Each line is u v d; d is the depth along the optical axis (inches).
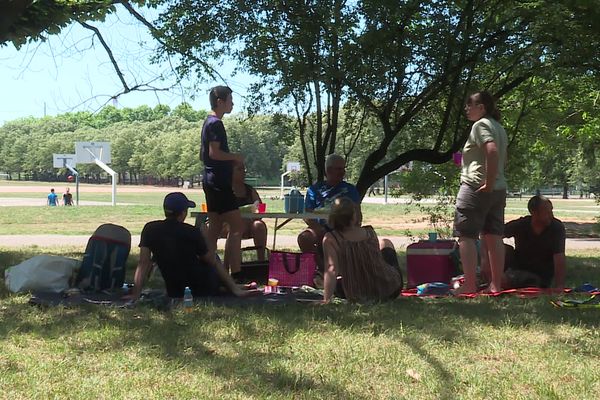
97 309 213.8
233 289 246.1
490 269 259.4
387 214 1087.0
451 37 359.9
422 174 495.5
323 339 175.0
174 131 5059.1
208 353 162.1
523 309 214.8
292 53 365.4
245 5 366.0
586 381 141.2
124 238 261.1
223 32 380.2
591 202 2411.4
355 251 230.4
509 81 411.5
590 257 487.8
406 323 191.9
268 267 291.7
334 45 352.8
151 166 4899.1
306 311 208.5
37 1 327.3
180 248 237.9
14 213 1045.8
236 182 326.0
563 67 365.1
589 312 210.5
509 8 345.7
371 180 410.3
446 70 368.2
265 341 172.9
